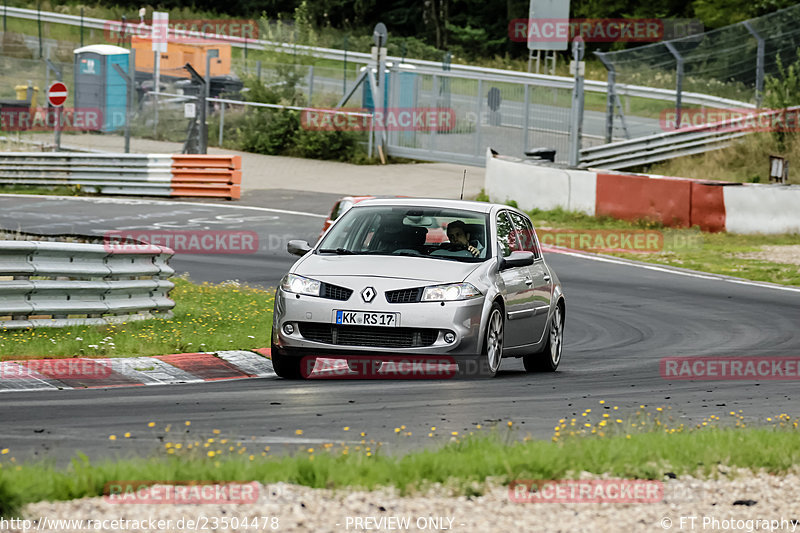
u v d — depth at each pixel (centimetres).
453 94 14250
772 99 13612
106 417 3134
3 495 2044
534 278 4591
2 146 13775
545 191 11431
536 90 13512
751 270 8731
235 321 5559
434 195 12800
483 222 4391
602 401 3775
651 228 10625
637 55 18875
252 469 2341
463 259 4225
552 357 4744
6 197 12175
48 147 13875
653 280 8238
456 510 2192
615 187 10856
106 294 5147
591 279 8231
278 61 16538
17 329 4662
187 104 13588
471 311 3988
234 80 16975
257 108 15812
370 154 14962
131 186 12588
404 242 4300
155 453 2545
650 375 4584
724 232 10438
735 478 2555
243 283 7531
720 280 8312
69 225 10106
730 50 16575
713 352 5366
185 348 4566
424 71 14488
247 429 3005
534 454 2539
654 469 2533
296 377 4159
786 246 9900
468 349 3988
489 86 13888
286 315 4019
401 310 3931
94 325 4991
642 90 14212
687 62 17250
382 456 2497
